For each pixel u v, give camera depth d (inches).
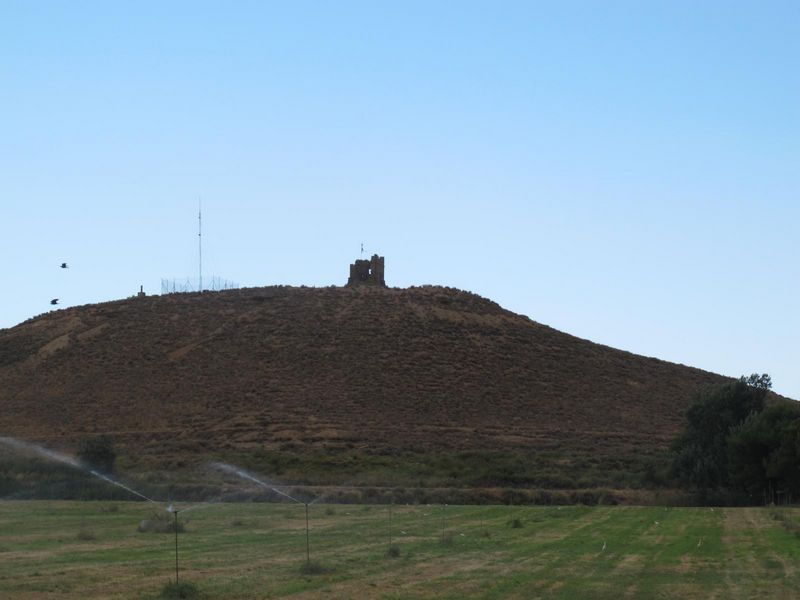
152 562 1280.8
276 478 3245.6
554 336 5580.7
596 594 1025.5
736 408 3356.3
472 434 4097.0
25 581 1101.7
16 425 4212.6
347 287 6008.9
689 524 1916.8
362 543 1533.0
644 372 5265.8
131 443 3927.2
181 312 5516.7
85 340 5211.6
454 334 5280.5
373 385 4584.2
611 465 3700.8
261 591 1035.3
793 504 2770.7
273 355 4879.4
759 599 1003.3
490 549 1448.1
